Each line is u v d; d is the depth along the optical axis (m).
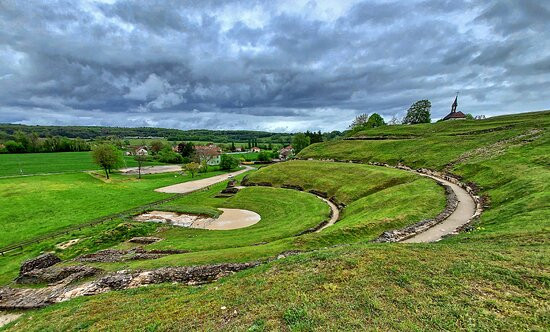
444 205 32.78
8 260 34.34
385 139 96.25
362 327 9.30
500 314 9.78
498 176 38.06
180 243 34.84
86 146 184.62
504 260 13.76
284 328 9.55
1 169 107.31
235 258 24.06
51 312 15.01
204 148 166.38
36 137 177.38
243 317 10.59
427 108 134.12
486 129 72.69
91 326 12.23
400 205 36.38
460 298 10.76
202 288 15.40
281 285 12.74
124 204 63.28
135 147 190.00
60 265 27.31
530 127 60.72
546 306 10.05
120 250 32.25
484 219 26.02
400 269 13.10
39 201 62.50
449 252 15.12
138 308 13.44
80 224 48.12
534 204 24.64
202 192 78.44
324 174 72.81
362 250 15.80
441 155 61.44
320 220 42.53
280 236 36.09
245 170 140.50
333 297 11.24
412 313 9.99
